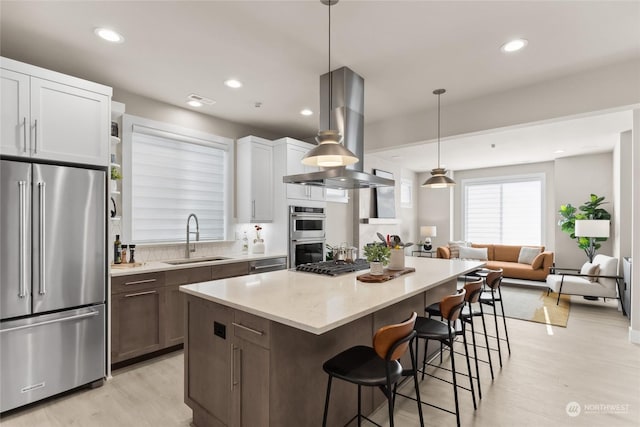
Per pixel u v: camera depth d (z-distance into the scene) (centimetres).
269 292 205
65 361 241
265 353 163
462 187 854
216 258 400
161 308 305
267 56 271
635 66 277
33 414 221
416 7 207
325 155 217
